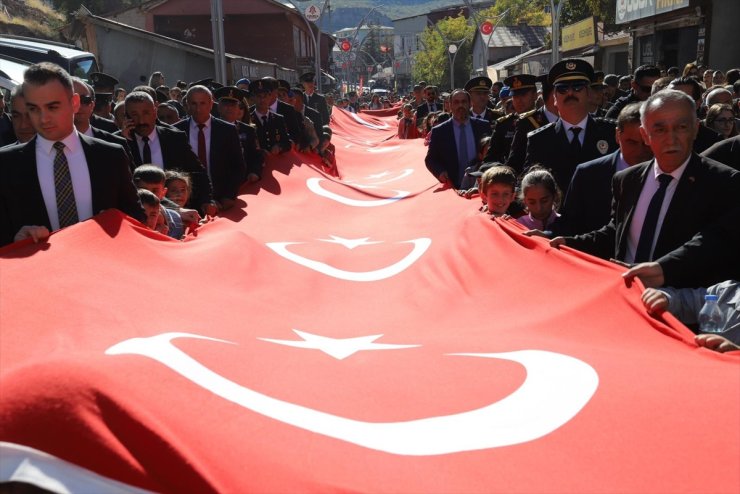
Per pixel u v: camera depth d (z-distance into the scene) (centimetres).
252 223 829
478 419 297
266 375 326
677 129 400
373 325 490
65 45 2023
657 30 2789
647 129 409
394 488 249
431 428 291
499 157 855
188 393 272
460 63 8131
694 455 268
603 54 3775
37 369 250
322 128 1391
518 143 750
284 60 5125
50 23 4916
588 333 395
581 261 451
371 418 297
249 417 271
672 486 255
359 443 273
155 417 248
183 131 767
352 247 738
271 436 263
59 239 423
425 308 529
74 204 461
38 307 351
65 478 229
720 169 405
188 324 391
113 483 231
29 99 444
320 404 303
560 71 645
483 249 570
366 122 2780
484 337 411
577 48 4012
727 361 329
